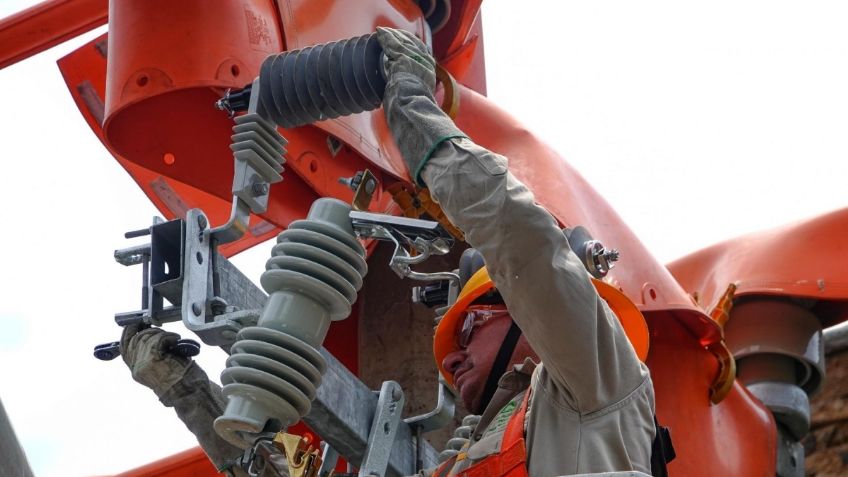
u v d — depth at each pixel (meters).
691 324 7.56
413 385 7.79
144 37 6.19
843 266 8.50
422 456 4.83
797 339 8.58
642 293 7.23
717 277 8.86
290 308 3.89
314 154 6.76
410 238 3.95
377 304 8.11
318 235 3.96
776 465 8.15
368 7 7.30
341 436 4.54
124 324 4.38
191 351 4.40
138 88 6.14
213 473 7.82
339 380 4.54
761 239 8.91
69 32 7.12
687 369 7.50
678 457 7.27
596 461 3.38
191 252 4.18
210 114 6.55
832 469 8.95
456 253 8.10
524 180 7.17
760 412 8.11
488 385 4.02
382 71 3.88
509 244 3.35
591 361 3.38
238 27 6.30
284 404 3.75
